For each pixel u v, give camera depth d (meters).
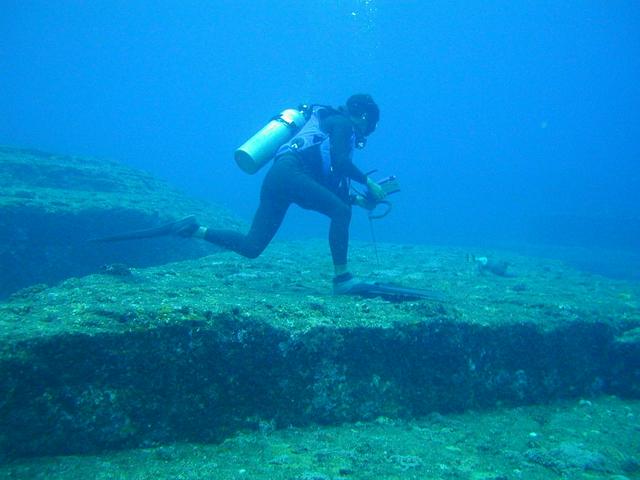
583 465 2.72
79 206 7.53
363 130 4.21
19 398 2.21
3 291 6.55
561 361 3.96
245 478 2.25
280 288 4.44
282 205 4.12
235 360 2.83
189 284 4.18
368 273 6.42
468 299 4.56
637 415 3.68
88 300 3.04
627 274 13.02
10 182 9.25
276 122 4.14
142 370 2.55
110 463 2.31
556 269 9.00
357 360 3.22
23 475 2.11
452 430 3.16
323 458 2.54
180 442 2.62
